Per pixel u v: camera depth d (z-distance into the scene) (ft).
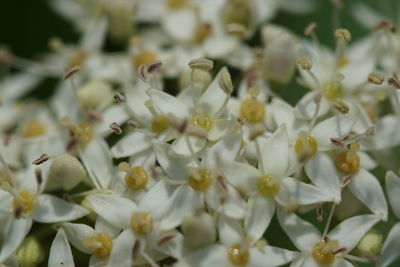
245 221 0.36
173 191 0.37
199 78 0.38
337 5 0.43
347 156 0.37
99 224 0.37
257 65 0.41
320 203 0.36
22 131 0.44
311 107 0.38
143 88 0.40
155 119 0.38
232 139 0.36
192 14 0.45
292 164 0.37
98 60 0.45
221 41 0.43
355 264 0.37
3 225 0.38
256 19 0.44
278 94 0.41
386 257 0.37
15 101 0.47
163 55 0.44
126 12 0.44
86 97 0.42
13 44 0.48
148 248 0.36
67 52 0.46
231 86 0.37
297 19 0.47
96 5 0.48
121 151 0.38
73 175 0.38
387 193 0.37
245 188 0.36
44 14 0.49
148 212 0.36
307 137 0.37
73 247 0.37
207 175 0.36
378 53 0.43
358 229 0.36
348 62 0.42
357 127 0.38
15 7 0.48
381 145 0.38
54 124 0.44
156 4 0.46
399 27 0.45
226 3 0.43
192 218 0.35
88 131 0.39
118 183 0.38
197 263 0.36
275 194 0.36
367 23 0.46
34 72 0.48
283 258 0.36
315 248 0.36
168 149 0.37
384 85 0.40
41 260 0.38
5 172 0.39
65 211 0.37
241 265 0.36
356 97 0.40
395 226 0.37
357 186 0.37
